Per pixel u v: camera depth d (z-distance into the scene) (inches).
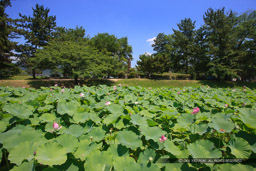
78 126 77.7
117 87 193.9
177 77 955.3
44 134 75.0
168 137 73.7
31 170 46.0
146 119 87.1
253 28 790.5
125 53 1571.1
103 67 667.4
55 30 930.7
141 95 171.8
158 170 48.1
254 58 772.0
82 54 591.2
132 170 48.3
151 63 946.7
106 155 55.1
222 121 72.9
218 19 804.0
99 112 101.7
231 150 59.2
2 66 730.2
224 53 784.9
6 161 55.2
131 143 62.9
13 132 65.1
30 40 791.7
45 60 565.9
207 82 829.8
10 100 101.5
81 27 1189.1
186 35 1055.0
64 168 51.0
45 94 134.6
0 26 646.5
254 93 185.9
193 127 74.5
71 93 160.2
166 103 126.6
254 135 64.4
